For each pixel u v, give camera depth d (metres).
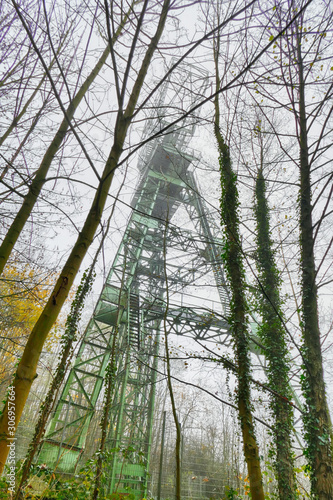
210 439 31.34
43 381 26.97
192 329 17.41
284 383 8.79
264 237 10.66
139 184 19.84
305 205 7.24
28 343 2.98
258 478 5.18
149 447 13.34
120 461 11.74
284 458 7.92
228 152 8.69
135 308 16.11
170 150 18.41
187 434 32.78
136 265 17.44
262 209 11.06
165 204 21.83
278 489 7.76
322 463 5.55
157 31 5.47
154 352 16.02
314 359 6.26
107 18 3.80
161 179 19.61
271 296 9.91
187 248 19.75
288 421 8.38
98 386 13.02
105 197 4.08
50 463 9.20
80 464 9.61
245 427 5.77
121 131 4.59
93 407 11.99
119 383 13.73
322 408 5.90
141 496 11.30
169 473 23.73
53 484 7.23
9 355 12.95
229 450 25.17
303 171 7.20
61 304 3.26
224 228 8.00
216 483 18.45
